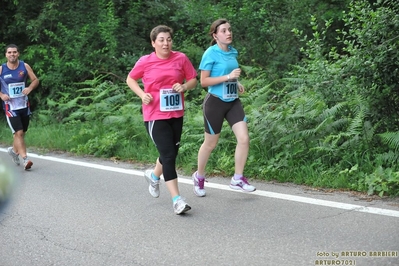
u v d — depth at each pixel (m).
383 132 7.96
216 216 6.16
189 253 5.08
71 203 6.93
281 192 7.03
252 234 5.50
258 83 11.79
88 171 8.88
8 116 9.38
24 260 5.08
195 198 6.96
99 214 6.42
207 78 6.65
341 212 6.03
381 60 7.48
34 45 14.77
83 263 4.95
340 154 7.80
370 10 7.90
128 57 14.44
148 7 16.00
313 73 8.83
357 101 8.08
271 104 9.30
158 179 6.81
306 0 13.61
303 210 6.19
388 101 7.93
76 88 14.46
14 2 14.55
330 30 13.34
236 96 6.79
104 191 7.50
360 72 7.75
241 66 12.67
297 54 13.62
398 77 7.57
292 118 8.34
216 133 6.84
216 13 14.35
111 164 9.45
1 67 9.35
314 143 8.12
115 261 4.96
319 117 8.25
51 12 14.52
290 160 7.93
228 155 8.62
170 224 5.95
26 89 9.45
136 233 5.70
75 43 14.33
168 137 6.34
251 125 8.70
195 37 15.12
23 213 6.54
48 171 9.02
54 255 5.17
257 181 7.70
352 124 7.79
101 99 13.22
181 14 15.30
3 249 5.38
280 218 5.95
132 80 6.44
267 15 14.34
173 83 6.35
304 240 5.25
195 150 9.11
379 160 7.36
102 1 15.05
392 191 6.62
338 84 8.27
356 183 7.02
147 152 9.87
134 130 10.75
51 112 13.81
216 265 4.77
